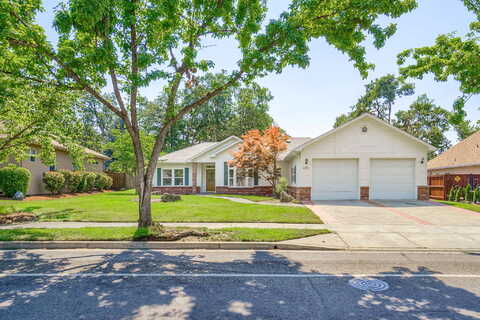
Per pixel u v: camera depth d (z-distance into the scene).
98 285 4.73
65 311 3.79
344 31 7.46
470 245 7.43
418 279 5.06
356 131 17.41
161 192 25.38
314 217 10.97
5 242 7.35
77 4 5.75
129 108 9.64
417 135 38.97
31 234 7.97
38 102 10.77
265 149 19.36
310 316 3.68
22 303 4.04
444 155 24.89
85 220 10.36
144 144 23.70
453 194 18.25
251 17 8.14
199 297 4.26
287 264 5.96
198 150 27.75
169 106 8.61
